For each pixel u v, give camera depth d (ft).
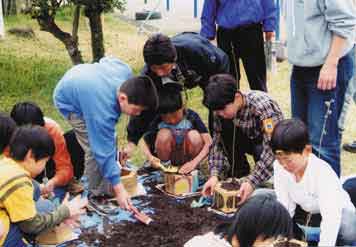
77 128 13.25
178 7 39.83
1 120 11.07
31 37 28.60
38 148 10.48
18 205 10.21
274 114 13.19
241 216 7.28
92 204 13.61
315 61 12.84
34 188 11.64
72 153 14.21
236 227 7.31
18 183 10.19
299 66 13.35
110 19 34.71
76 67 13.15
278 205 7.31
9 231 10.33
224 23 17.31
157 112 14.39
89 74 12.66
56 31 21.59
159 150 14.62
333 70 12.58
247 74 17.92
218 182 13.56
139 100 11.91
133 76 13.17
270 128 12.94
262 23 17.58
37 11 21.07
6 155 11.19
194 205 13.56
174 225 12.73
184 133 14.49
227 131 13.99
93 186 13.82
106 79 12.64
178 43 13.85
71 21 32.48
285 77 23.93
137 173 15.42
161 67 12.71
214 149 14.17
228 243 8.22
